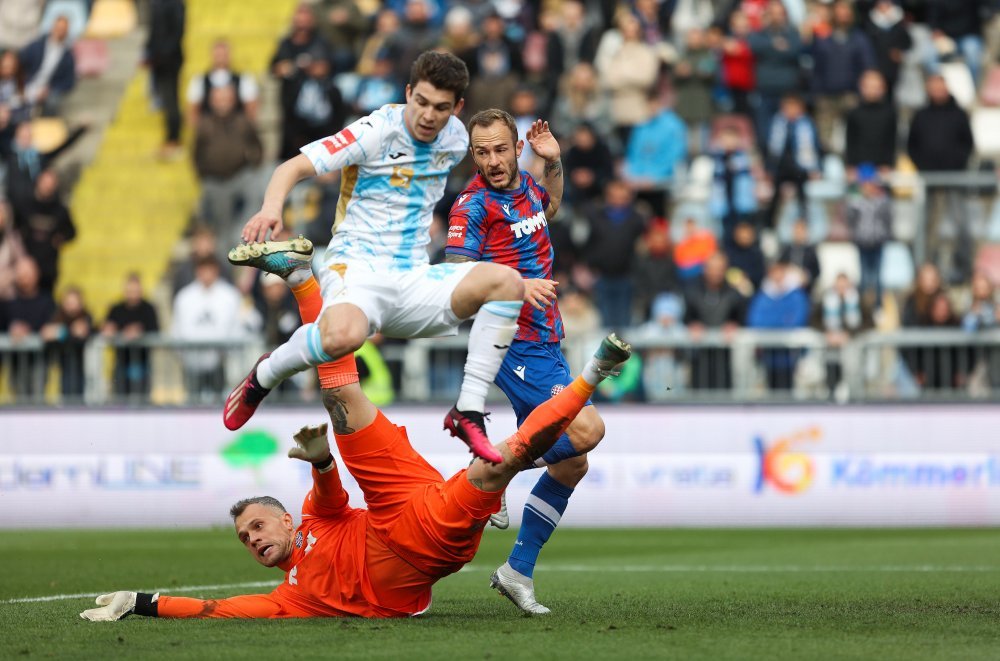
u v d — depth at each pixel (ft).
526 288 54.95
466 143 54.65
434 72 51.72
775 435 125.59
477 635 46.37
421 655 41.60
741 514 125.39
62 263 169.17
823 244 143.23
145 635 46.44
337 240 53.26
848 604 59.41
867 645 44.50
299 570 52.37
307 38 154.40
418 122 52.24
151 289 166.61
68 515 127.13
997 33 166.91
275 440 126.31
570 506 126.00
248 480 126.31
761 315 129.39
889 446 124.88
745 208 141.38
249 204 151.64
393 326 53.01
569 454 56.24
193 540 108.78
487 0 159.12
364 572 51.47
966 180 140.26
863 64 152.56
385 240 53.01
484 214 59.62
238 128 151.43
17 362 131.23
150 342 130.11
